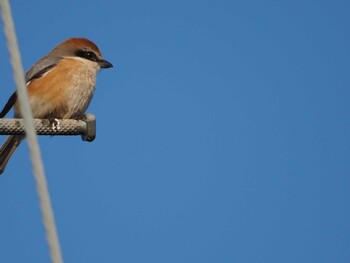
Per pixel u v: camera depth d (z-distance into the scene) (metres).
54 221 3.74
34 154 3.85
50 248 3.70
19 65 3.90
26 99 3.96
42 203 3.75
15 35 3.85
